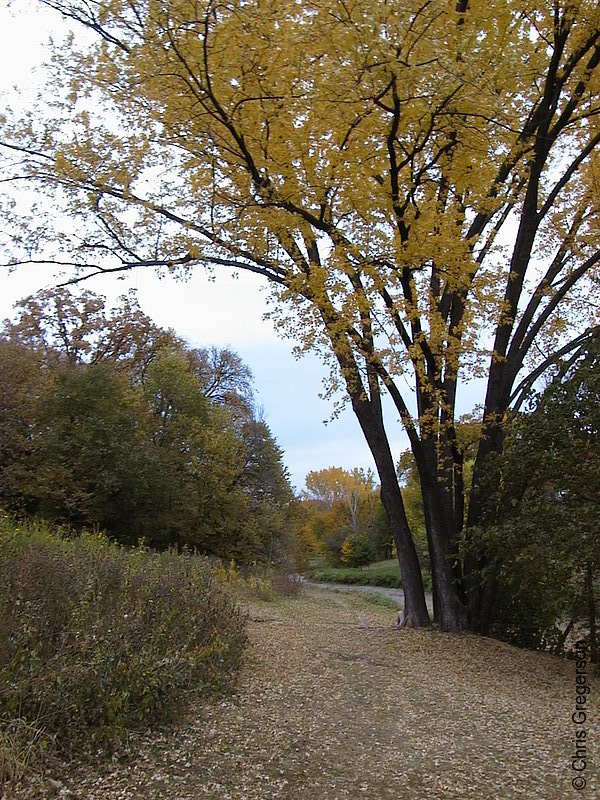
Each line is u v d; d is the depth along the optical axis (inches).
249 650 311.1
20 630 189.9
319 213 342.3
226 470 1101.7
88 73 343.3
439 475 421.1
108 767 166.7
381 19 270.4
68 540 422.6
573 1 339.6
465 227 409.1
